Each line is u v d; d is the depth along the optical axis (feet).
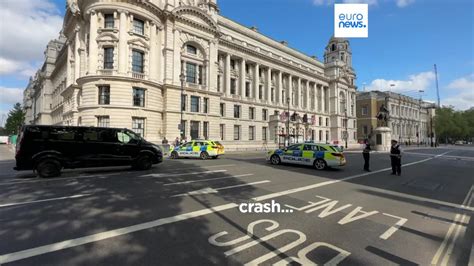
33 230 16.69
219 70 157.79
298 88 213.05
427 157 91.97
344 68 254.68
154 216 19.62
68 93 146.00
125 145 44.01
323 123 237.04
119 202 23.52
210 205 22.79
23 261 12.68
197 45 128.36
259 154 100.32
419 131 346.13
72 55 146.61
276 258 13.28
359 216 20.81
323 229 17.66
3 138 245.86
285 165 55.36
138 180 34.91
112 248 14.15
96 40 100.48
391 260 13.46
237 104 161.89
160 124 111.75
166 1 115.34
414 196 28.76
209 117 128.88
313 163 51.21
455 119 316.81
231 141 145.38
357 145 242.37
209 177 37.83
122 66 99.76
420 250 14.78
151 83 106.32
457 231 18.02
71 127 40.27
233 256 13.41
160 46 115.03
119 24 101.14
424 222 19.79
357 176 42.65
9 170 46.83
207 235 16.12
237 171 44.70
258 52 174.91
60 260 12.78
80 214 19.99
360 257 13.66
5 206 22.07
